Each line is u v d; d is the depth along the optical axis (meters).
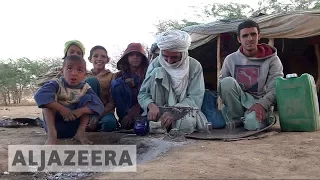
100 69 4.84
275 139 3.58
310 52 9.77
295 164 2.59
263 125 4.08
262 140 3.55
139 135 3.94
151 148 3.30
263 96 4.32
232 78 4.22
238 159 2.71
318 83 8.48
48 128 3.51
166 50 4.02
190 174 2.31
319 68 8.63
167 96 4.14
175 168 2.45
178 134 3.69
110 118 4.41
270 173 2.37
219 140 3.60
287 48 9.97
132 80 4.66
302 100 4.00
